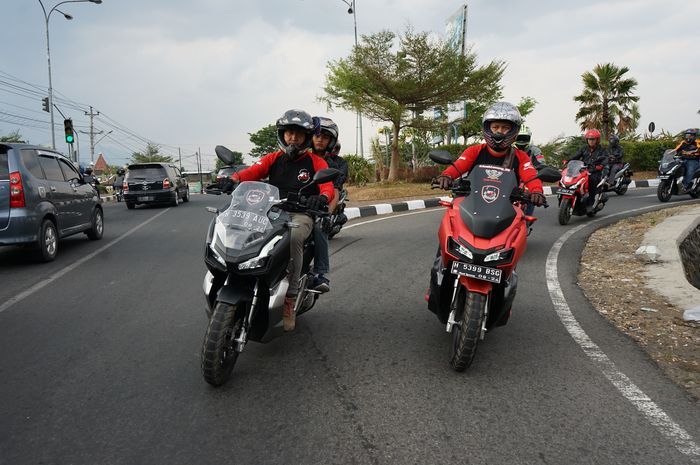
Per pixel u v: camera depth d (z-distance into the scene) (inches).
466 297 155.0
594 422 126.3
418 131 1043.3
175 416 130.2
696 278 341.1
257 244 144.9
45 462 111.0
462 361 150.7
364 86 848.3
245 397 140.4
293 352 172.2
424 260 317.4
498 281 147.7
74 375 155.0
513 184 164.2
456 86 848.9
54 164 364.8
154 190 768.9
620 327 195.2
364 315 211.6
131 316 212.2
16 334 191.2
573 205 434.0
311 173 177.9
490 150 188.4
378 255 333.4
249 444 117.5
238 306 147.6
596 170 444.8
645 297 230.8
